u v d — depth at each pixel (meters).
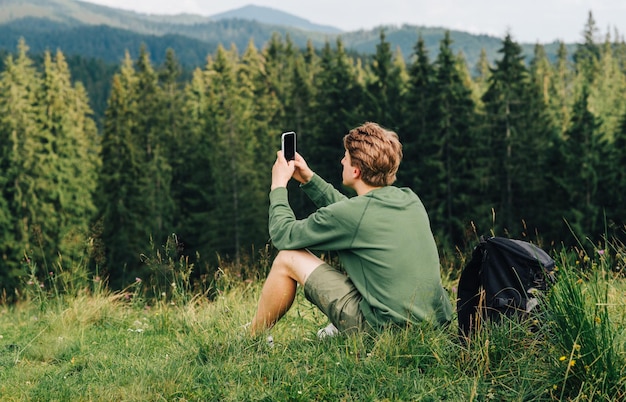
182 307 6.19
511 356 3.61
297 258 4.07
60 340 5.24
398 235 3.83
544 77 97.94
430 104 50.12
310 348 4.10
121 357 4.64
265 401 3.53
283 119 67.50
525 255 3.66
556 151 47.44
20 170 57.78
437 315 3.97
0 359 4.84
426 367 3.75
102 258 7.26
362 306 3.93
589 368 3.30
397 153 3.96
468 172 47.50
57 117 62.81
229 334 4.43
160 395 3.64
